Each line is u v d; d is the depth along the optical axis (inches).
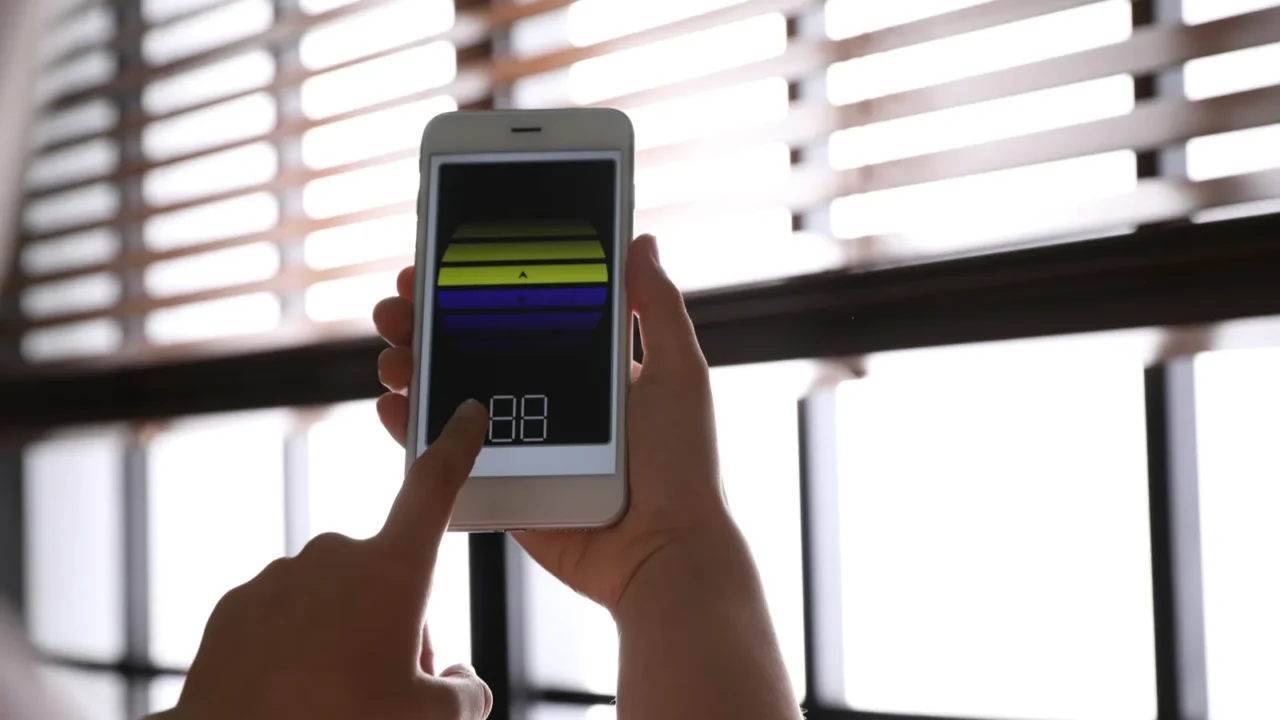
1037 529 40.8
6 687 65.4
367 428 57.1
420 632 15.7
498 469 22.4
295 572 15.2
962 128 38.7
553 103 46.8
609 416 23.0
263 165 58.3
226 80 60.6
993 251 36.3
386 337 24.8
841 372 42.2
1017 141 35.3
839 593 43.8
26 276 63.7
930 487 42.9
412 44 49.1
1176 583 36.6
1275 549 35.8
